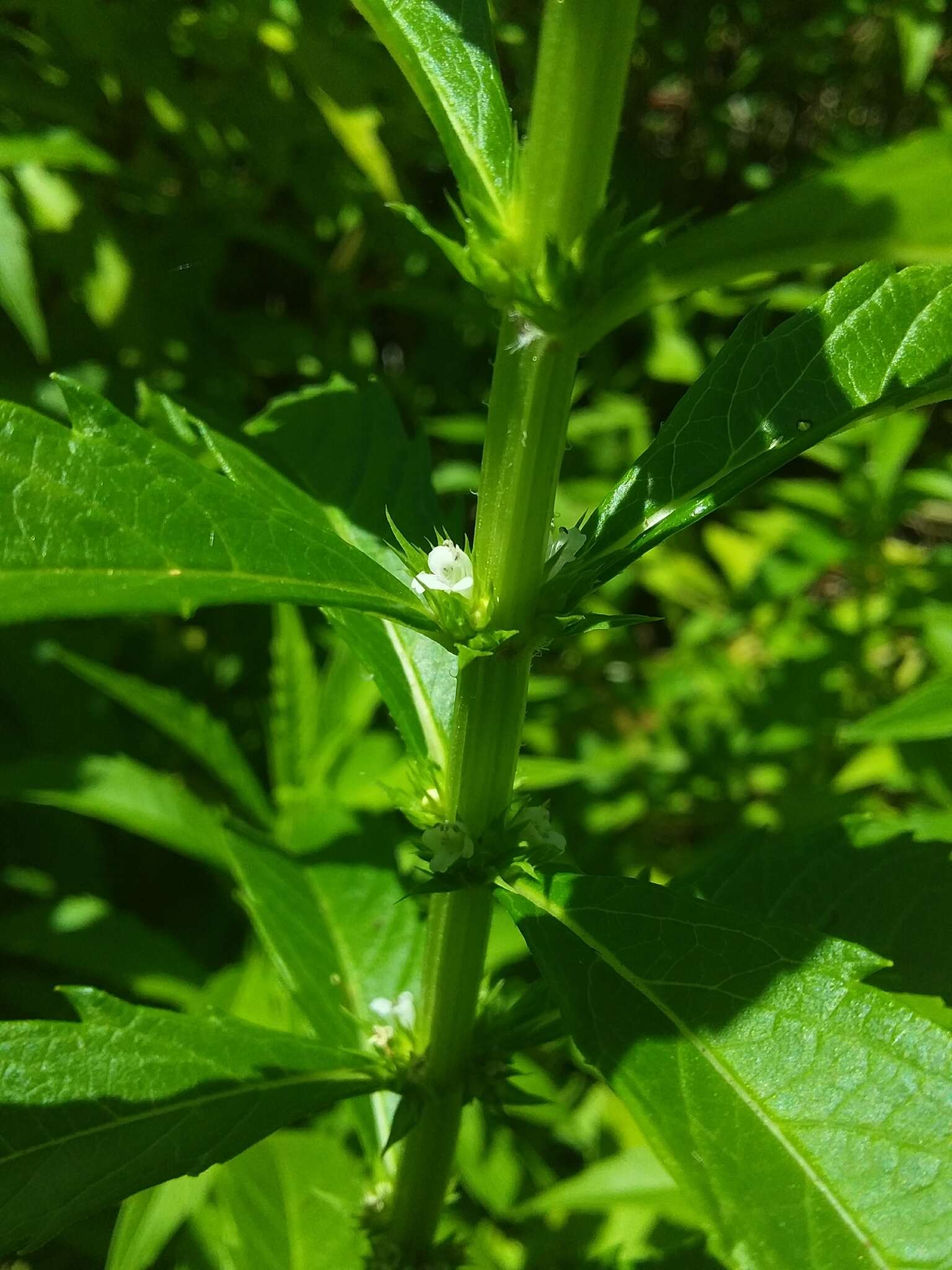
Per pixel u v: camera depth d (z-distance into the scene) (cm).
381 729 23
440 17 8
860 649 23
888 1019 7
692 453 9
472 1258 15
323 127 23
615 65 7
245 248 28
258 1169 13
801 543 23
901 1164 7
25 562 7
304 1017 13
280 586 7
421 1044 10
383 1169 12
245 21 20
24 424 7
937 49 32
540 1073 17
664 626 35
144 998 20
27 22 23
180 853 25
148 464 7
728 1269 6
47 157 19
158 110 22
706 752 24
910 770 19
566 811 24
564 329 7
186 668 26
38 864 23
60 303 23
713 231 6
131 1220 14
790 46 32
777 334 10
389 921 13
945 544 32
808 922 11
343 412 13
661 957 8
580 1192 15
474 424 25
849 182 6
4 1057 9
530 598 8
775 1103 7
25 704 23
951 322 10
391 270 28
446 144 8
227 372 24
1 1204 8
